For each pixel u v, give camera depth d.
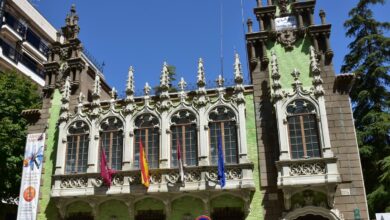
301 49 28.11
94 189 26.59
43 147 29.62
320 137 24.44
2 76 36.41
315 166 23.73
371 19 38.00
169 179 25.83
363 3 38.56
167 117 27.67
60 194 26.94
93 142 28.11
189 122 27.41
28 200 28.06
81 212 27.28
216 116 27.09
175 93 28.53
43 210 27.88
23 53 50.91
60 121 29.23
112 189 26.28
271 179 25.00
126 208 26.64
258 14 29.69
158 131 27.66
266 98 27.17
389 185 30.47
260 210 24.52
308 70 27.30
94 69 34.44
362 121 34.69
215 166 25.50
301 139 24.86
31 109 31.91
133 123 28.22
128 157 27.16
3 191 32.62
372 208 30.95
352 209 23.47
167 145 26.95
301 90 25.81
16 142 32.81
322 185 23.30
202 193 25.11
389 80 35.34
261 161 25.52
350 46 39.03
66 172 28.02
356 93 36.78
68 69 31.97
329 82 26.69
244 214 24.67
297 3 29.36
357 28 38.75
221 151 24.83
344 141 25.05
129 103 28.72
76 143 28.67
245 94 27.86
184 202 25.92
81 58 32.00
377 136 33.47
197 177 25.56
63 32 34.28
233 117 26.81
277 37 28.80
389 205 30.19
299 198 24.20
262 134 26.23
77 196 26.62
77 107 29.53
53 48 33.00
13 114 34.16
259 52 28.59
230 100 27.09
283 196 24.38
